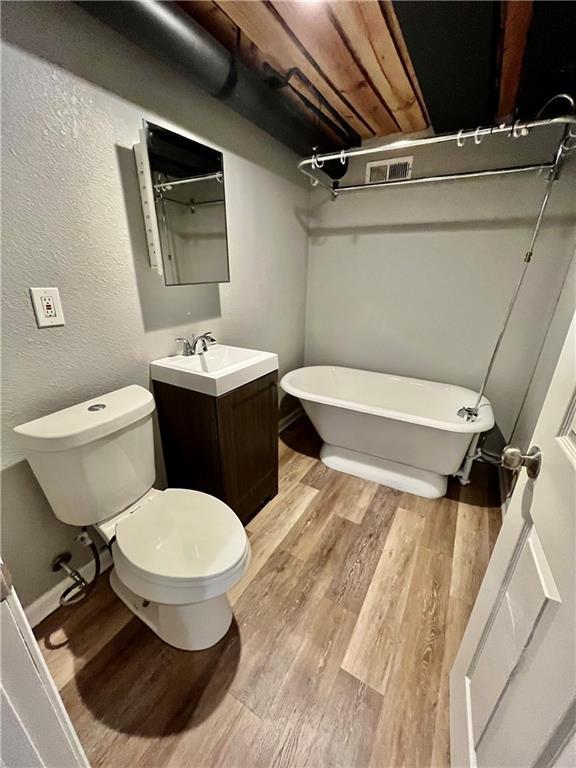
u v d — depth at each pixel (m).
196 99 1.51
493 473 2.18
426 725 0.96
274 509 1.83
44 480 1.09
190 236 1.59
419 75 1.41
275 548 1.57
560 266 1.88
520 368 2.13
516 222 1.96
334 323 2.76
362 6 1.11
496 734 0.64
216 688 1.04
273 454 1.84
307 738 0.94
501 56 1.35
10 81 0.93
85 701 1.01
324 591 1.36
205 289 1.77
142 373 1.51
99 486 1.14
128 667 1.10
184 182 1.50
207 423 1.43
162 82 1.35
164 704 1.00
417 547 1.58
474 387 2.33
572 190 1.79
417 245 2.27
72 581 1.33
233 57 1.31
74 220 1.15
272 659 1.12
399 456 2.02
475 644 0.84
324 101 1.73
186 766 0.88
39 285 1.09
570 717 0.42
